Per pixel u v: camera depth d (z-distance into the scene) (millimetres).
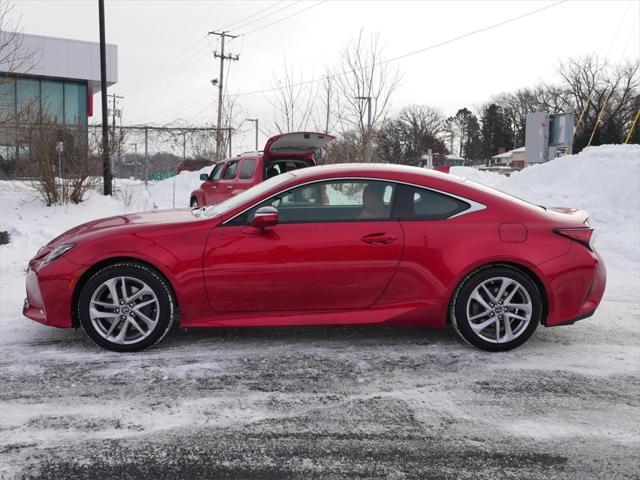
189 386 3658
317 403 3430
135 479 2613
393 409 3359
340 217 4336
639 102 63375
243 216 4293
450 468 2729
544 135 17422
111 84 25141
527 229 4320
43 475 2625
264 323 4277
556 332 4883
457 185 4469
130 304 4219
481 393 3598
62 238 4574
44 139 13219
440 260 4270
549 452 2887
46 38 22812
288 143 10312
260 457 2811
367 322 4312
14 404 3373
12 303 5680
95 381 3719
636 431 3117
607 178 11836
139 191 18359
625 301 5945
